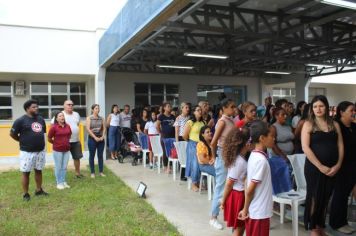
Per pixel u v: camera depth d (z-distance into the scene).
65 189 6.37
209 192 5.65
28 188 6.14
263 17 7.67
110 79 13.62
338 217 3.96
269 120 6.69
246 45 9.33
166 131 8.20
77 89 12.60
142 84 14.30
